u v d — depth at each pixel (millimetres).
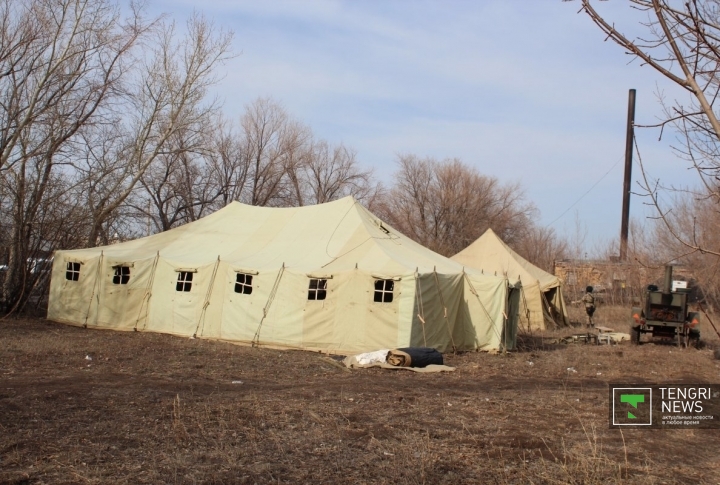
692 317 20359
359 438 7973
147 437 7641
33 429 7680
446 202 47281
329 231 19766
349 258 18094
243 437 7852
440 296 17453
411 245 20734
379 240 19078
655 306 20578
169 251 20172
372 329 16688
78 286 20016
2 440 7184
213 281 18453
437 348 17156
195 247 20500
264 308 17547
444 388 12008
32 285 22047
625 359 16828
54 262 20547
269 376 12648
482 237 29484
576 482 6527
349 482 6398
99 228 24484
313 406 9648
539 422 9211
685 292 20266
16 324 19062
